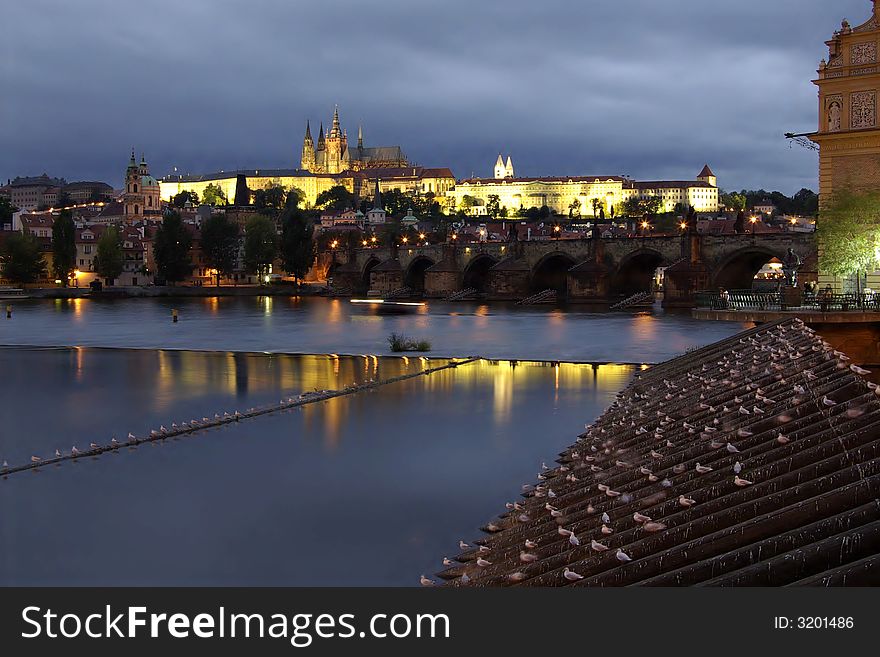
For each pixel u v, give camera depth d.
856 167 84.69
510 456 63.44
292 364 120.94
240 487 56.75
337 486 56.44
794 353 55.88
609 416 60.12
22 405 88.12
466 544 42.94
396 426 75.69
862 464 26.16
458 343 145.75
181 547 45.62
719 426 41.44
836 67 85.00
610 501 35.69
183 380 105.50
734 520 27.00
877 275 85.44
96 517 51.06
